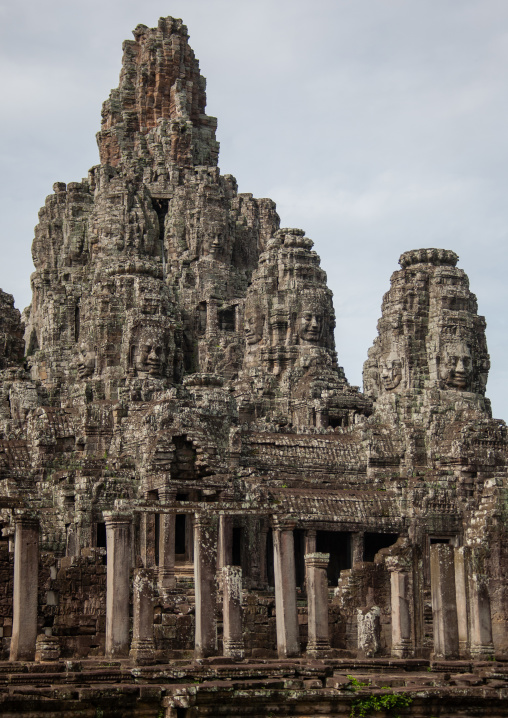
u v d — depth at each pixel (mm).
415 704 62531
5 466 93875
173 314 112875
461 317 105312
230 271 122625
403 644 77938
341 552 96438
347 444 101625
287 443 99625
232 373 116375
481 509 87312
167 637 76312
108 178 122812
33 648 66812
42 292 124875
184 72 132750
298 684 62625
